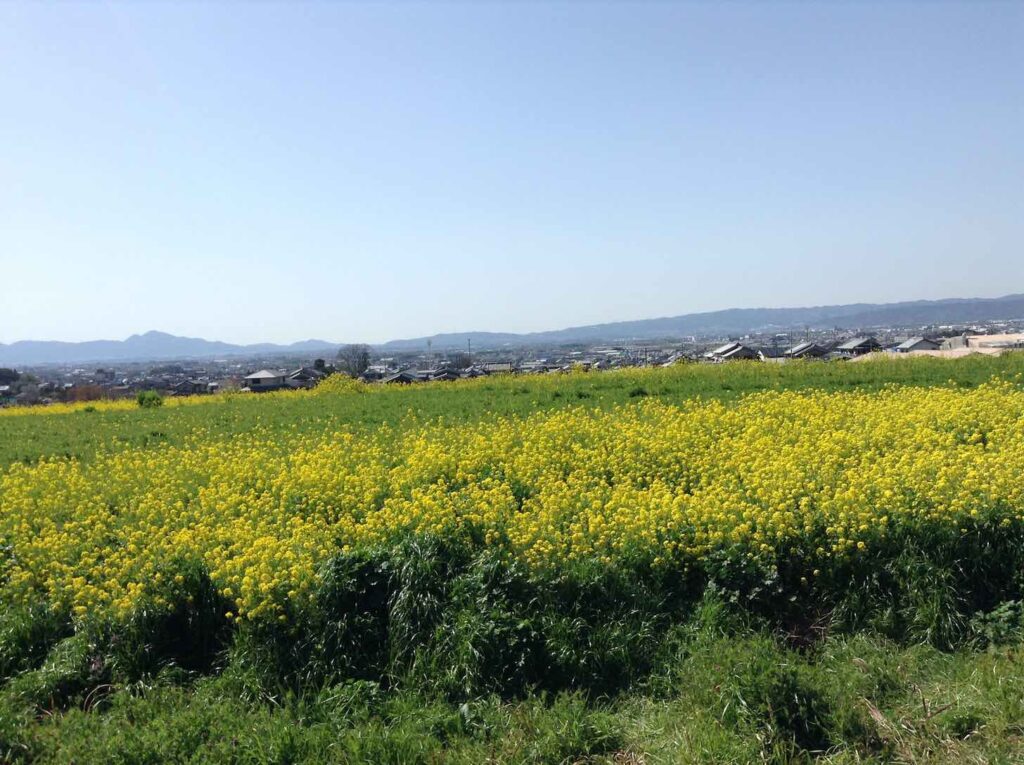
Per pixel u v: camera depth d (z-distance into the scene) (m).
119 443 18.42
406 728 6.24
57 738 6.12
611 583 7.68
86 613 7.61
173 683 6.94
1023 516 8.16
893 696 6.45
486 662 6.90
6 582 8.95
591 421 16.42
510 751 5.95
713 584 7.71
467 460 12.70
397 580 7.61
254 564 7.97
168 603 7.46
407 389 28.81
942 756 5.64
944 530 8.09
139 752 5.86
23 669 7.26
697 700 6.34
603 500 10.16
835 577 7.89
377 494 11.23
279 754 5.87
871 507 8.65
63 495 12.30
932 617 7.38
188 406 27.88
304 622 7.22
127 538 9.57
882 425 13.39
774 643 7.05
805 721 5.99
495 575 7.59
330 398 27.08
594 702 6.68
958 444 12.34
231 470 13.54
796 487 9.67
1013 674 6.44
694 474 11.49
